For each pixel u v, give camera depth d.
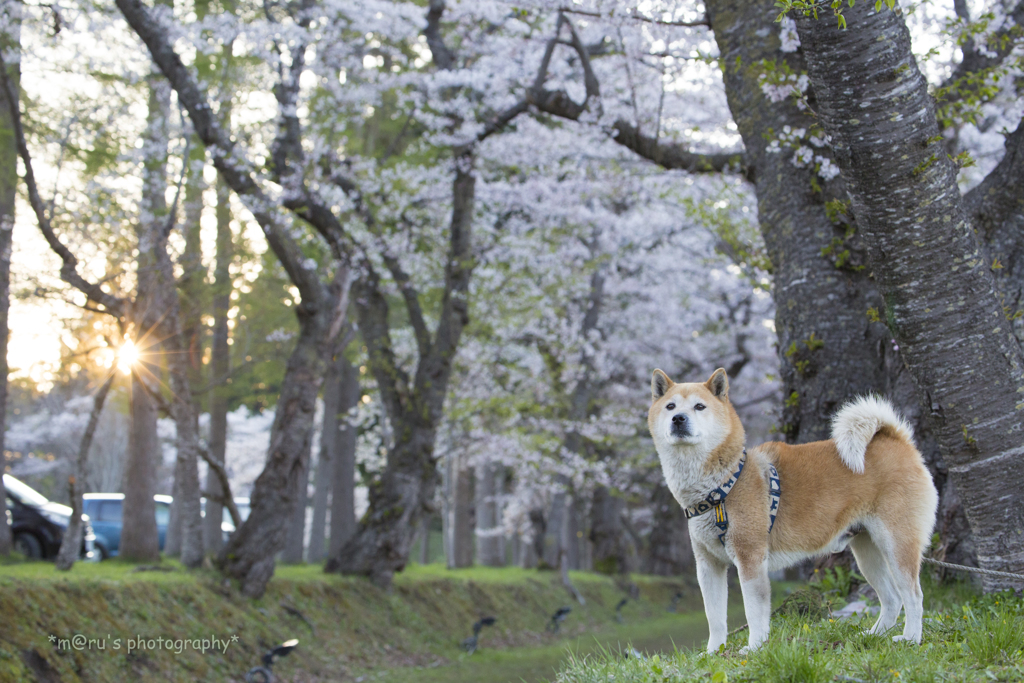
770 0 7.75
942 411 4.86
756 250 9.68
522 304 16.47
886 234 4.77
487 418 16.95
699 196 14.43
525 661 11.93
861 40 4.56
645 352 22.20
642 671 3.66
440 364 13.78
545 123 17.33
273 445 11.11
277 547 10.77
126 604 8.38
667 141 11.10
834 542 4.25
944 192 4.67
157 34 11.29
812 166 7.24
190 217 15.00
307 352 11.52
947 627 4.29
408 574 14.91
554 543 19.66
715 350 22.41
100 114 12.93
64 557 9.43
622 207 18.00
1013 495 4.75
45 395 27.70
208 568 10.67
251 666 8.98
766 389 22.34
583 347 18.61
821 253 7.00
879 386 6.77
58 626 7.31
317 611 11.30
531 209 16.33
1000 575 4.67
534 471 17.33
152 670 7.75
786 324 7.27
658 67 10.92
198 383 16.66
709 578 4.27
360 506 31.20
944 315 4.75
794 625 4.93
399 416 13.90
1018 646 3.55
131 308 10.34
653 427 4.41
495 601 15.65
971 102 6.99
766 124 7.57
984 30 6.91
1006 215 6.20
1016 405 4.76
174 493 16.11
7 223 11.45
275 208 11.79
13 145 11.82
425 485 13.68
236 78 14.01
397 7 12.87
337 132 15.41
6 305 11.73
